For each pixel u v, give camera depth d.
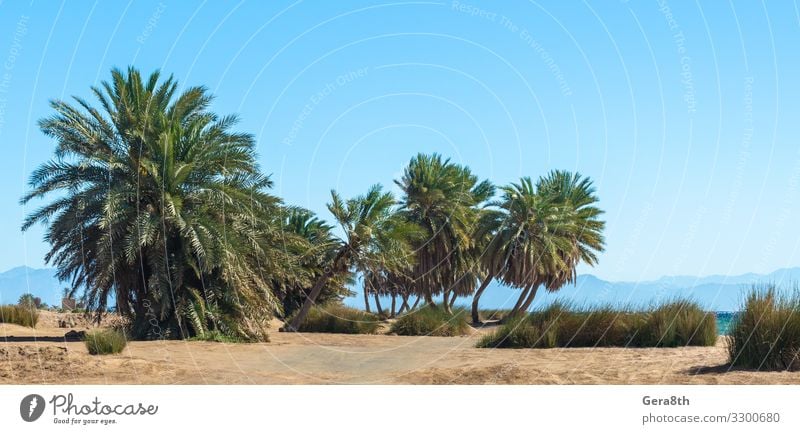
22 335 23.12
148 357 14.09
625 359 12.63
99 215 22.25
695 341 15.48
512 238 42.16
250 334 22.12
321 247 34.38
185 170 22.52
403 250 36.31
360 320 31.67
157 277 21.77
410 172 45.66
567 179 43.84
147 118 22.45
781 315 10.43
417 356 15.14
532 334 17.08
